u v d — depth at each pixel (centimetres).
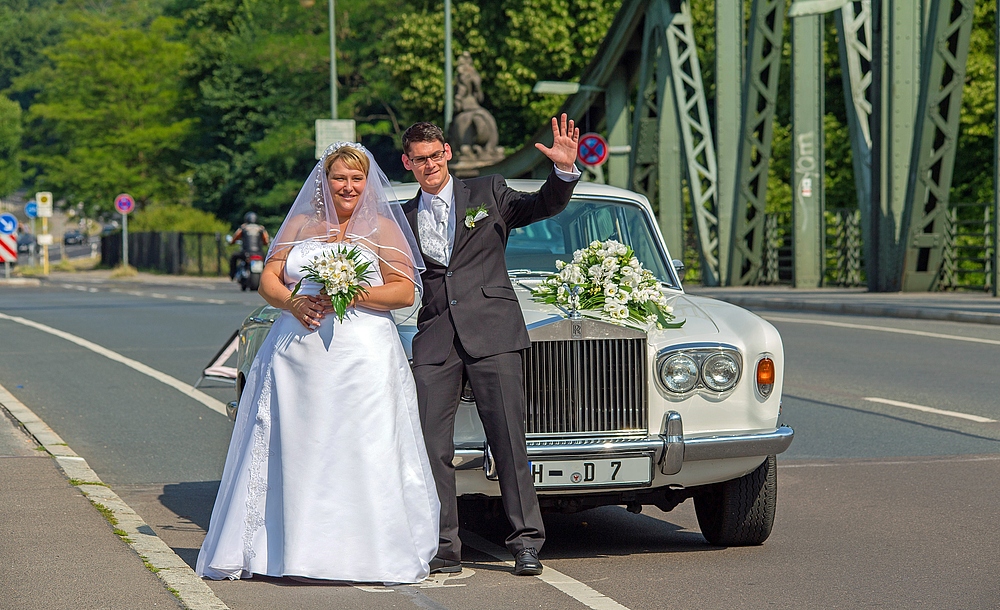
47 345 3089
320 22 11362
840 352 2748
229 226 11394
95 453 1661
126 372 2531
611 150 5947
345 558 973
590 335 1045
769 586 997
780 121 8662
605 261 1070
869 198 4647
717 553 1130
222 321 3834
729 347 1076
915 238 4388
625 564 1083
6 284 7500
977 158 7412
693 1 9006
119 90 12369
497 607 925
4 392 2116
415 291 1048
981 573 1037
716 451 1055
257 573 986
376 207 1021
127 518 1172
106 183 12138
